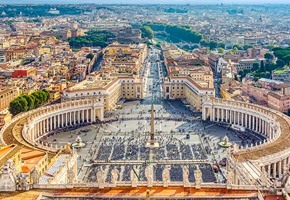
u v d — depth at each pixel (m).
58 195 166.38
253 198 163.25
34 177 176.75
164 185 173.88
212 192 168.88
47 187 172.50
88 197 164.88
